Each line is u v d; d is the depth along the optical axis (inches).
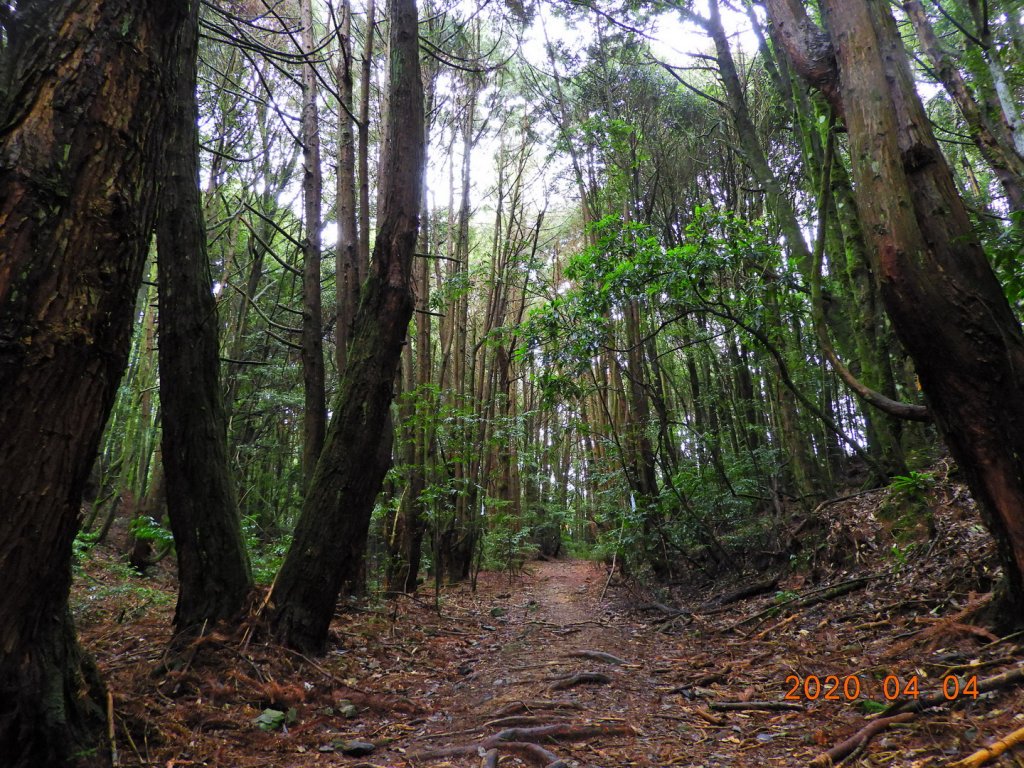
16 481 82.2
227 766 122.4
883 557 248.7
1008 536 129.6
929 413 146.5
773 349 278.1
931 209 130.8
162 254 186.4
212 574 181.8
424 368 465.1
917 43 341.1
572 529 989.8
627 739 135.8
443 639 261.1
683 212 534.3
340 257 321.7
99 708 109.6
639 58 484.4
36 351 82.2
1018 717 102.9
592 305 293.9
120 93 91.4
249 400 633.0
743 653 208.8
